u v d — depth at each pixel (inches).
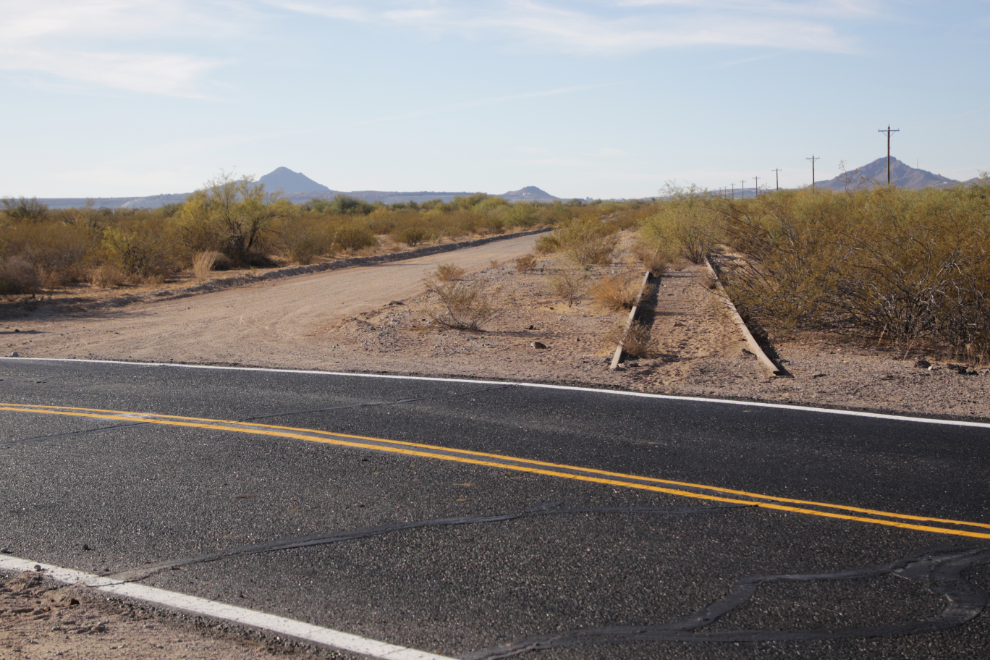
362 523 196.5
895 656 131.6
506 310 668.1
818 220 599.8
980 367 390.0
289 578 166.4
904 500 205.3
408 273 1050.1
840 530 186.4
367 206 3211.1
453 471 236.7
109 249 924.6
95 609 154.1
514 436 274.2
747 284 568.1
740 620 144.5
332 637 141.4
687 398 329.7
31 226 1005.8
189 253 1109.1
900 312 459.8
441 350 485.1
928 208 661.9
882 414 294.7
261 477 234.4
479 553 177.2
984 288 423.5
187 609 153.3
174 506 211.0
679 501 207.8
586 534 186.7
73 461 253.1
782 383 355.6
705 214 924.6
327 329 584.4
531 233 2310.5
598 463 241.8
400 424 294.5
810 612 147.2
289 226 1288.1
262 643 140.0
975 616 144.7
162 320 637.3
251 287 895.7
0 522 201.3
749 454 247.6
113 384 381.4
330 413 314.3
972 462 235.0
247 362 444.1
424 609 151.4
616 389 351.3
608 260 1018.7
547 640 138.8
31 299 722.2
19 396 355.6
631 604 151.6
